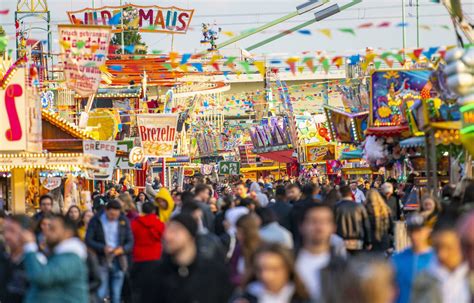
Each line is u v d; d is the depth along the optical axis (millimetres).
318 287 11555
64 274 14602
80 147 43875
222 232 23453
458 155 29969
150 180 58125
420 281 12625
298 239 23438
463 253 11953
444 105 27797
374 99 35938
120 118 70938
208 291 13359
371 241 25438
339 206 24891
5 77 34531
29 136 34688
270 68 50031
